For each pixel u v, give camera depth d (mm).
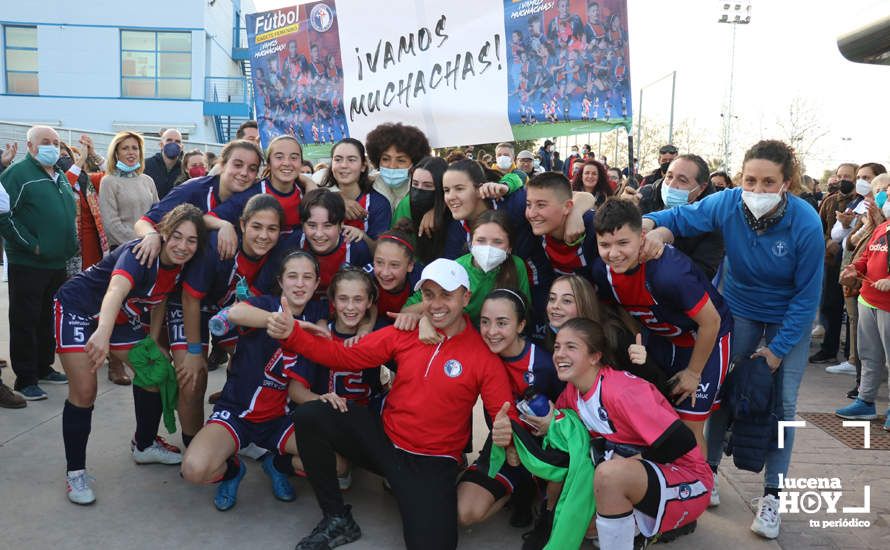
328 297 3566
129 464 3879
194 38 20797
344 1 5105
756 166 3131
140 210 5805
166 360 3631
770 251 3311
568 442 2936
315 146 5359
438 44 4863
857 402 5137
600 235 3023
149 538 3117
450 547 2955
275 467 3543
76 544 3035
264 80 5473
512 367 3330
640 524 2785
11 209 4641
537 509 3439
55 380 5211
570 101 4602
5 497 3420
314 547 3010
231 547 3078
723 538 3279
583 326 2957
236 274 3814
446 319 3213
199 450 3201
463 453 3654
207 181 4074
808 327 3268
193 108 21078
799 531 3348
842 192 6922
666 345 3455
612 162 27000
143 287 3457
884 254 4812
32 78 20750
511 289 3420
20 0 20031
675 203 3873
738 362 3348
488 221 3361
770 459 3332
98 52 20547
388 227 4281
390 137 4285
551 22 4566
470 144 4855
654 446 2740
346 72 5180
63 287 3500
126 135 5656
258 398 3412
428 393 3223
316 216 3588
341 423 3139
